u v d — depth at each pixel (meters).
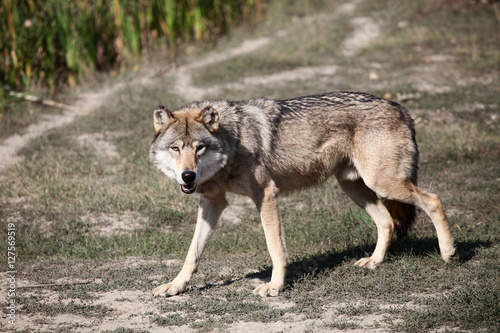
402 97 31.02
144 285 13.77
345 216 18.73
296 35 46.25
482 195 19.67
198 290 13.63
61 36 34.81
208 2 46.91
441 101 30.31
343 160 15.11
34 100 32.16
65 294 13.17
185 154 12.59
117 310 12.34
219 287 13.80
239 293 13.26
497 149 24.06
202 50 43.59
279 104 14.54
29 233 17.72
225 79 35.56
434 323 11.04
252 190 13.56
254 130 13.70
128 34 39.25
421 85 33.31
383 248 15.13
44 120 30.23
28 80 33.62
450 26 45.97
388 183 14.52
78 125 28.45
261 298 13.01
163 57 40.78
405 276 13.72
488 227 17.09
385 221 15.27
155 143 13.30
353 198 15.71
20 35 32.72
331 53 41.03
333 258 15.72
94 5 37.03
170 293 13.16
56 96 33.66
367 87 33.19
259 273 14.82
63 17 34.59
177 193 20.98
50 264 15.51
